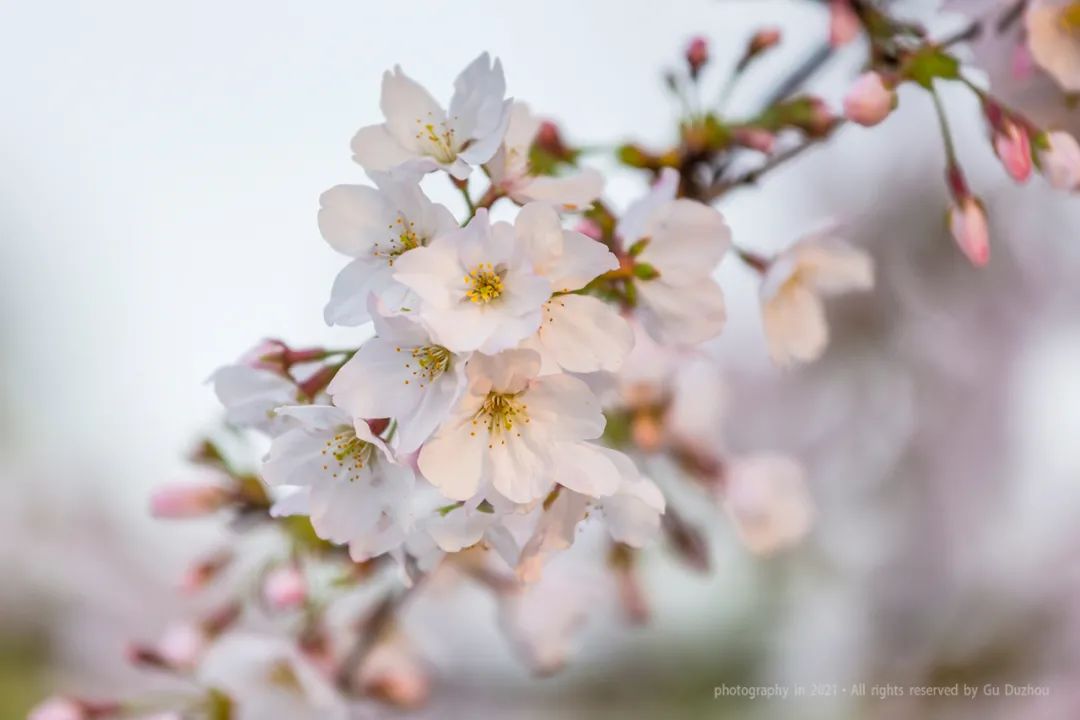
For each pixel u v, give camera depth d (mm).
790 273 530
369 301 440
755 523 590
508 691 748
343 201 457
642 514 472
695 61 527
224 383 472
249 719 561
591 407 448
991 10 518
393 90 462
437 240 442
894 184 778
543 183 479
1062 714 756
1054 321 807
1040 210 777
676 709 802
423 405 445
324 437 457
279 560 554
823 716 799
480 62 461
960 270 800
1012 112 506
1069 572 794
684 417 583
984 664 794
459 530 454
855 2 514
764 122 522
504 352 443
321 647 564
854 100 503
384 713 594
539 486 445
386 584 571
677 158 523
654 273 487
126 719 562
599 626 813
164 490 540
